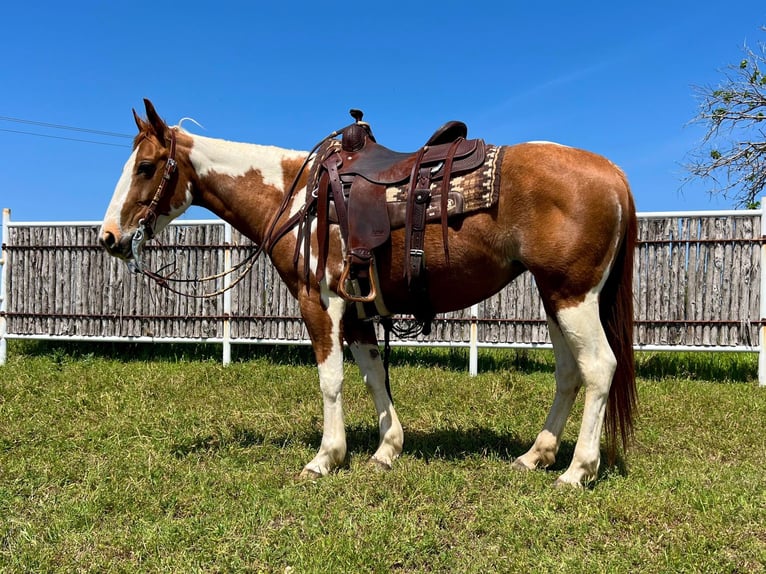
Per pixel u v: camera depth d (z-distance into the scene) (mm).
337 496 3402
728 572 2551
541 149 3416
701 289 7059
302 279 3805
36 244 8414
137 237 3961
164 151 4008
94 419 5223
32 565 2725
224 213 4219
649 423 4980
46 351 8828
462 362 8180
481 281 3568
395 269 3605
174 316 8117
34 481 3746
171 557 2768
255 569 2668
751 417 5047
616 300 3551
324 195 3684
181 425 4961
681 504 3174
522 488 3508
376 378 4148
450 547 2873
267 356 8445
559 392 3871
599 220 3283
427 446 4395
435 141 3662
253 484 3617
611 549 2770
